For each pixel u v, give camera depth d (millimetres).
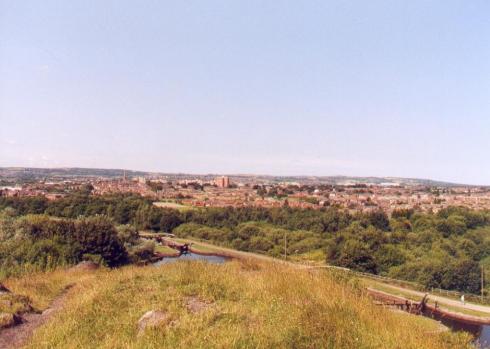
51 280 17281
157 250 85312
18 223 48062
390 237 84438
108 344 7820
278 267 15062
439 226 88688
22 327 10633
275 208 125875
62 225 51938
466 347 9578
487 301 54469
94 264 23594
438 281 61125
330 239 86562
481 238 82625
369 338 7871
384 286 58031
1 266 30781
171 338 7637
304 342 7297
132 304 10758
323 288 11203
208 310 9039
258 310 9039
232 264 17062
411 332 8805
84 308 10984
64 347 8234
